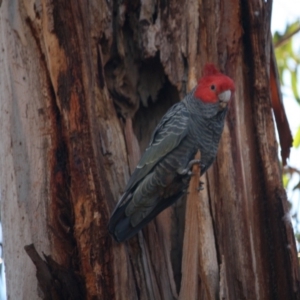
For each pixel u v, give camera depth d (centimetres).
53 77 1008
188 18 1117
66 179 993
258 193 1066
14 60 1057
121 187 1024
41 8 1020
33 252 902
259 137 1086
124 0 1125
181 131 1029
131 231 1004
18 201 1018
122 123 1086
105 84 1080
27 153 1025
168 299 1022
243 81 1104
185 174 1027
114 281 964
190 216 936
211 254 1018
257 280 1030
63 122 999
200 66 1105
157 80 1161
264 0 1131
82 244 960
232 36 1109
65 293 941
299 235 1352
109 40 1103
